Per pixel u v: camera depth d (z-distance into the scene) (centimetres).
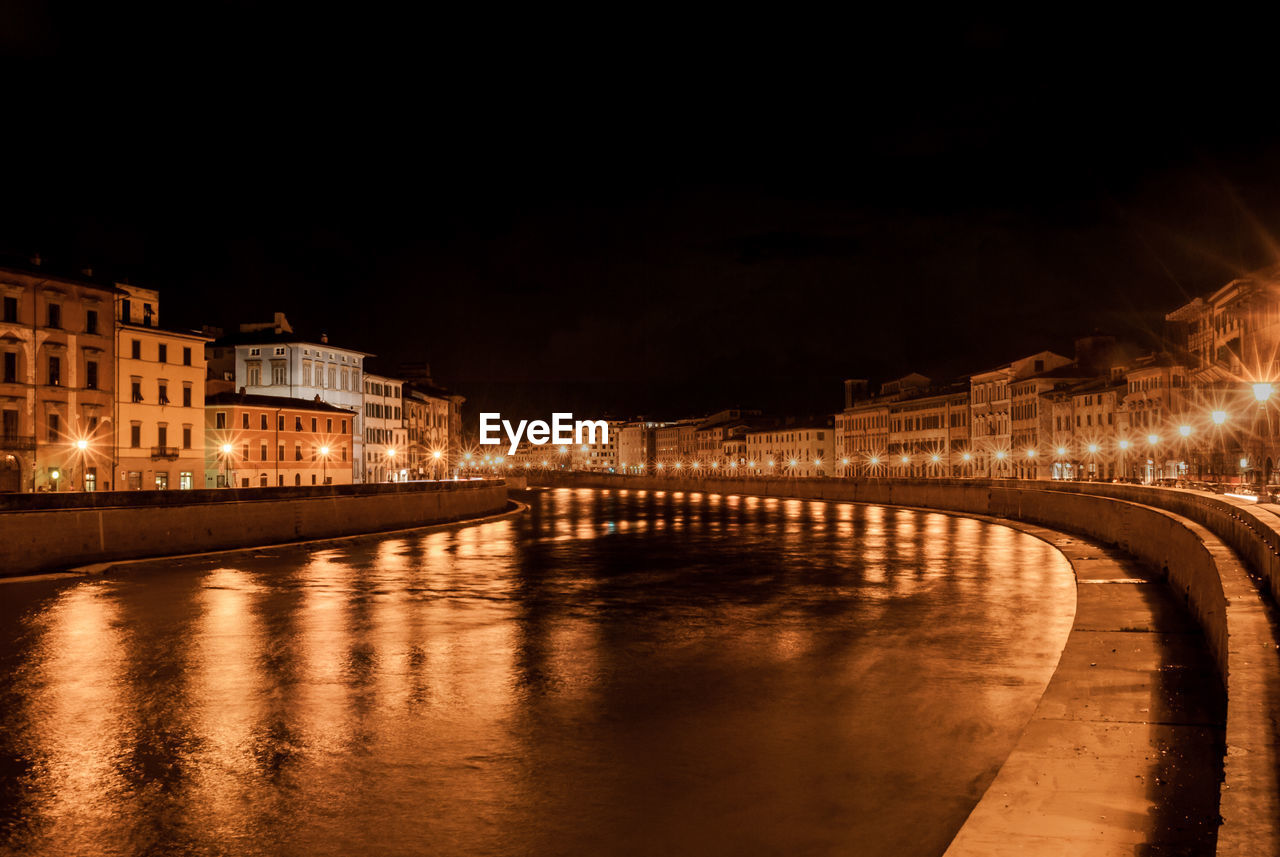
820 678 1705
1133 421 8912
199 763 1238
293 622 2333
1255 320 6431
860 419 15475
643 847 976
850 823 1034
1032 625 2244
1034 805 996
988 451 12012
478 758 1256
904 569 3478
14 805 1089
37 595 2844
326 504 5131
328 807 1084
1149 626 2131
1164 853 859
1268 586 1445
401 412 12238
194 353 7712
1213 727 1298
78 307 6606
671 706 1514
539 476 18062
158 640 2094
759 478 12212
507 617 2402
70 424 6525
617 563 3778
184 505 4169
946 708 1497
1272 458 6038
